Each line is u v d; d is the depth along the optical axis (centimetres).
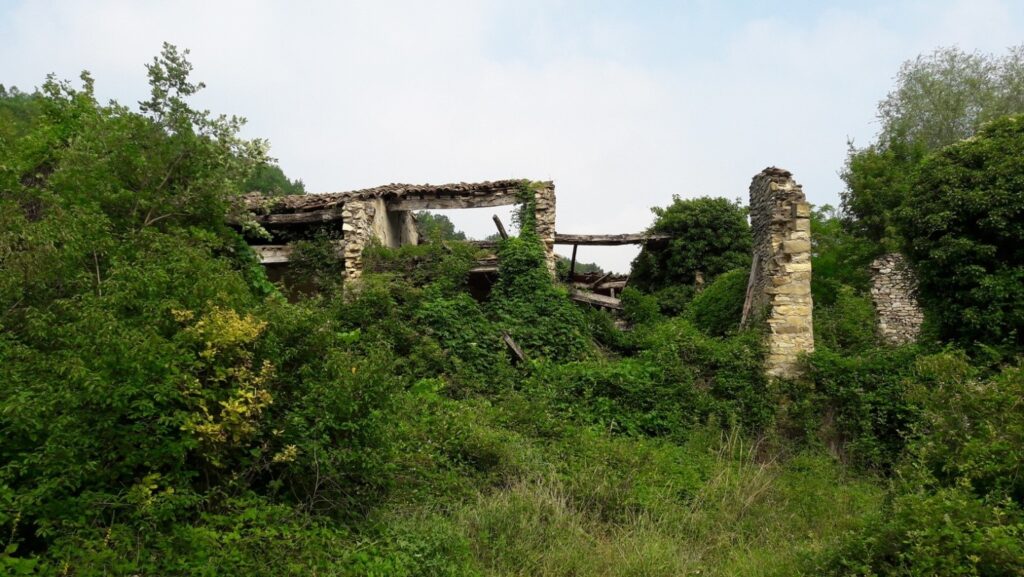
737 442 1082
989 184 1095
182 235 947
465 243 1631
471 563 626
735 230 2112
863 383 1154
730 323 1527
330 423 616
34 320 608
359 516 642
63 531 459
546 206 1617
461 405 1040
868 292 1642
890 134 2455
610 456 923
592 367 1227
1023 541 473
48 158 1213
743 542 746
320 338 670
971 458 577
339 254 1572
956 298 1117
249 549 512
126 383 520
